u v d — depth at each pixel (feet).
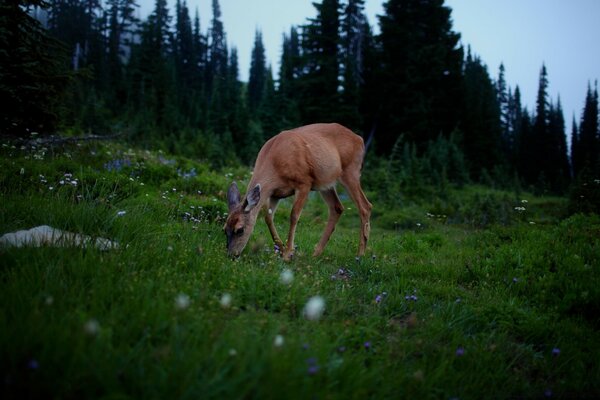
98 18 216.74
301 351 8.58
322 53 112.47
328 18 109.81
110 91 130.72
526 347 12.60
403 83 122.72
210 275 13.46
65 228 15.29
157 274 12.26
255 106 182.29
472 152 131.54
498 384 10.48
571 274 18.01
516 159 178.81
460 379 10.18
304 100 112.27
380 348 10.63
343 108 106.32
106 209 17.44
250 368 7.61
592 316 15.30
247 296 12.41
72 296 9.89
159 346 8.33
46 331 7.80
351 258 20.61
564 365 11.80
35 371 6.91
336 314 12.57
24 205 16.67
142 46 142.20
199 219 23.13
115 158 33.22
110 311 9.47
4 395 6.64
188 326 9.09
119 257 12.73
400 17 128.67
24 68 30.14
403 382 9.41
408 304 14.67
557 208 55.77
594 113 198.80
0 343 7.39
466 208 48.42
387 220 40.83
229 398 6.88
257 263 16.90
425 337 11.93
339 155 22.06
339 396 7.65
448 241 28.19
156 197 25.07
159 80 135.03
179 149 72.08
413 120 117.60
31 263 11.56
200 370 7.61
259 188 17.88
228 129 114.93
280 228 27.27
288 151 20.12
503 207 43.57
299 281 13.73
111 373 7.06
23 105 30.81
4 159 24.57
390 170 73.46
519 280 17.61
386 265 19.70
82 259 12.03
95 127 77.87
